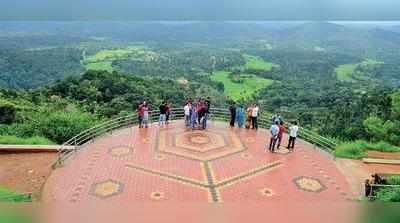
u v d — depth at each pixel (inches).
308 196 491.8
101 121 1021.2
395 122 1079.6
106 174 538.6
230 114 839.1
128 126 779.4
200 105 774.5
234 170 568.4
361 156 670.5
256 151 651.5
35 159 622.8
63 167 560.7
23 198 442.0
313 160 622.2
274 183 528.4
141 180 523.2
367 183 491.8
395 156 741.3
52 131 892.6
